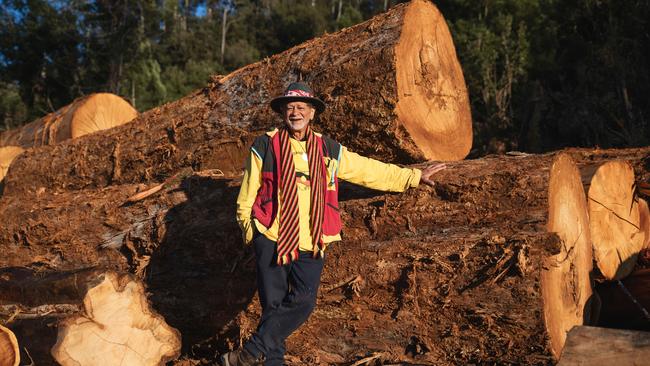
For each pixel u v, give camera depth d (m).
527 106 16.20
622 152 4.98
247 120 4.98
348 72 4.43
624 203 4.40
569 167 3.62
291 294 3.44
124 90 25.70
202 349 4.32
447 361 3.39
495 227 3.39
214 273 4.18
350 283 3.64
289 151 3.42
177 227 4.46
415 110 4.43
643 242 4.70
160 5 29.81
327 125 4.51
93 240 4.92
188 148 5.32
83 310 3.51
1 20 27.03
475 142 16.05
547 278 3.28
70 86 27.16
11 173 6.67
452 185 3.58
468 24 17.61
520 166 3.53
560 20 17.84
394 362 3.50
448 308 3.39
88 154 6.09
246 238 3.43
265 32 38.16
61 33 26.75
